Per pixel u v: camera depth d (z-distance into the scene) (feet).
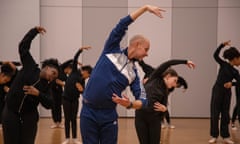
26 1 26.78
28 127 9.86
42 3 27.35
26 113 9.87
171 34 27.61
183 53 27.66
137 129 11.03
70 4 27.53
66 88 17.29
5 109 9.91
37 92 9.55
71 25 27.61
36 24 26.91
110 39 7.90
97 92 7.81
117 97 7.61
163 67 10.93
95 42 27.76
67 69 21.42
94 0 27.58
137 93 8.16
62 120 24.84
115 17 27.71
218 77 18.20
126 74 7.89
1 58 26.78
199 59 27.61
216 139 18.10
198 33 27.63
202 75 27.63
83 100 8.16
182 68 27.71
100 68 7.87
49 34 27.45
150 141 10.92
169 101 27.73
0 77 11.09
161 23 27.58
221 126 18.24
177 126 23.44
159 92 10.78
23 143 9.87
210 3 27.48
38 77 10.00
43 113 27.30
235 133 21.02
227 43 18.20
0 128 20.65
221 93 18.02
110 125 8.07
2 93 19.22
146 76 15.39
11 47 26.81
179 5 27.53
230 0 27.43
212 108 18.33
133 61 8.12
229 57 17.78
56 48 27.53
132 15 7.77
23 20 26.86
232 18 27.48
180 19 27.58
